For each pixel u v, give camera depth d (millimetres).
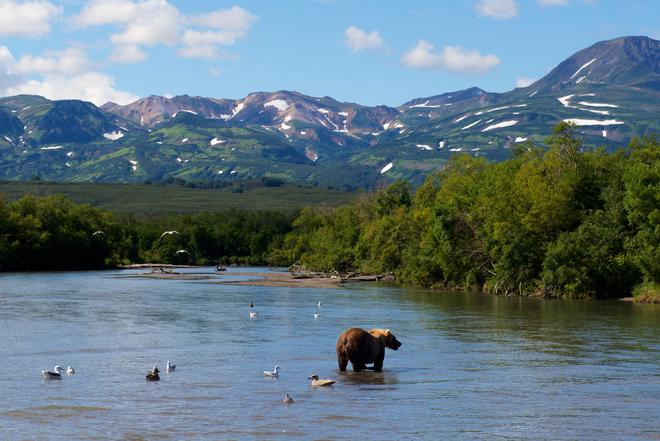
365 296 91562
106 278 134625
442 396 30422
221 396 30078
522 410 27906
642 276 89125
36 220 175250
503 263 98688
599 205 100062
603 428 25281
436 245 111562
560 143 105750
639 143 107875
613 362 39594
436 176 145375
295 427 25078
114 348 44000
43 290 97375
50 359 39688
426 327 56312
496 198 103500
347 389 31828
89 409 27578
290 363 38875
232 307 72812
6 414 26734
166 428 24828
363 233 155000
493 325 57844
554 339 49375
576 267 89938
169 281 125125
